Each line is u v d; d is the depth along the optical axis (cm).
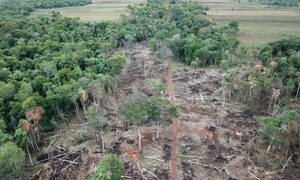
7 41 12706
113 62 11000
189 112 9019
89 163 6875
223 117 8788
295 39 13650
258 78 10025
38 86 8869
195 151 7294
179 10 19138
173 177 6488
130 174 6525
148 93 10269
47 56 11012
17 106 7562
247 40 16088
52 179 6506
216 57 12619
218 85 10894
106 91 9906
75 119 8650
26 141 6825
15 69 10206
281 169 6769
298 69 11019
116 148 7350
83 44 12650
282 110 8581
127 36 15062
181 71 12225
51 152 7300
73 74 9544
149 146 7431
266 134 7294
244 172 6662
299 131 7069
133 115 7525
